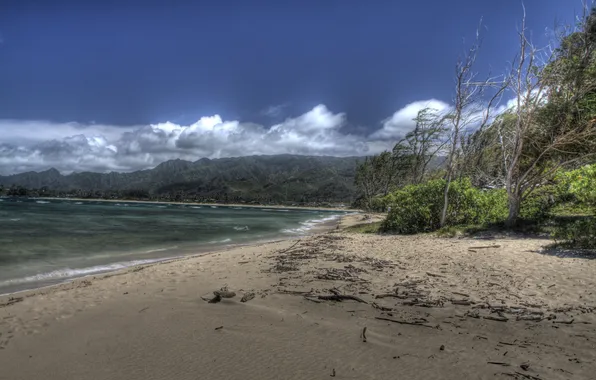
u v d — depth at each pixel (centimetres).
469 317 561
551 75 1484
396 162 4550
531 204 1731
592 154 1444
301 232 2944
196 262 1184
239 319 576
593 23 1608
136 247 1898
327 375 390
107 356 459
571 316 546
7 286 986
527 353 434
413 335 497
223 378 392
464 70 1789
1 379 407
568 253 983
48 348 492
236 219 5216
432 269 906
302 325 543
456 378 378
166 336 516
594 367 395
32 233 2409
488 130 2047
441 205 1877
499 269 866
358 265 980
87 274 1167
